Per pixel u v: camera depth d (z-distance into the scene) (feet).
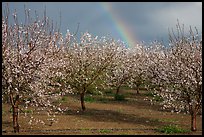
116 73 101.91
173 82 57.31
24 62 47.67
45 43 53.31
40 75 49.55
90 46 81.71
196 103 53.16
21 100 49.67
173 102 59.93
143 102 91.71
